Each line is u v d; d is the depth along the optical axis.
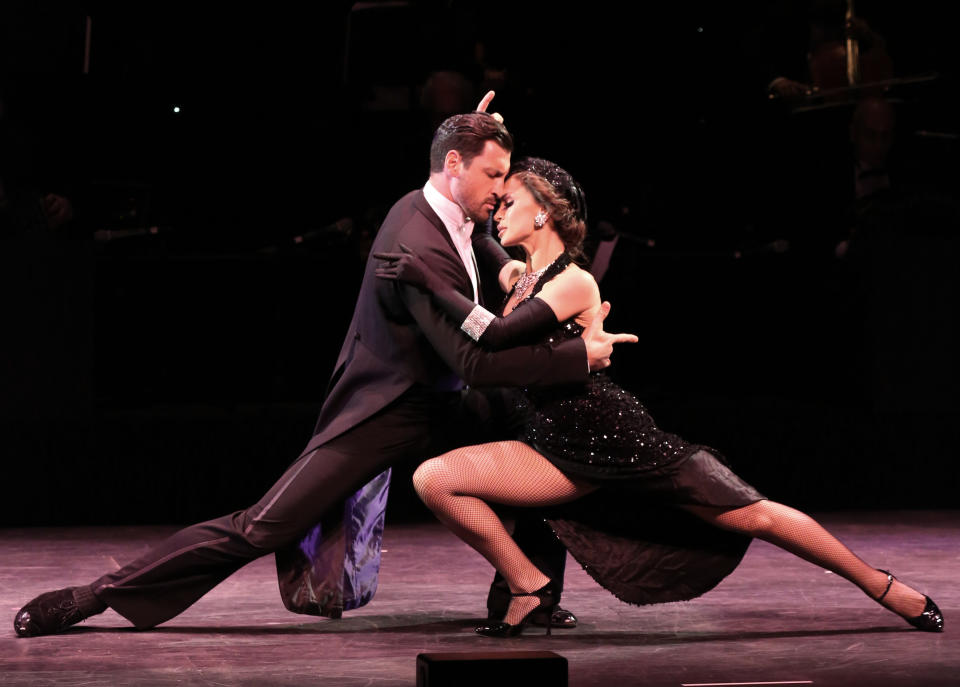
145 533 10.23
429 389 6.73
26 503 11.12
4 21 14.44
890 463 11.85
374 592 6.91
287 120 16.36
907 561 8.40
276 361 14.55
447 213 6.64
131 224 14.13
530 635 6.45
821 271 14.11
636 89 17.08
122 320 14.45
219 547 6.57
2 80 14.47
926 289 12.59
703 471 6.38
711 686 5.29
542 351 6.29
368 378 6.73
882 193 14.05
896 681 5.36
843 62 15.36
